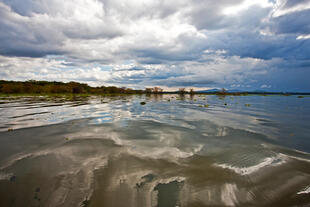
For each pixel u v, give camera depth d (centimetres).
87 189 432
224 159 625
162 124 1216
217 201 396
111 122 1268
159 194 419
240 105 2862
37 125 1149
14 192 415
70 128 1073
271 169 549
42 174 502
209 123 1273
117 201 391
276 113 1864
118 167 552
